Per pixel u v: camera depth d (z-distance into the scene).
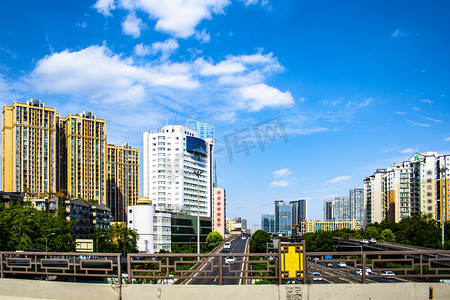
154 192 149.75
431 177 137.50
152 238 105.88
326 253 10.30
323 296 10.05
